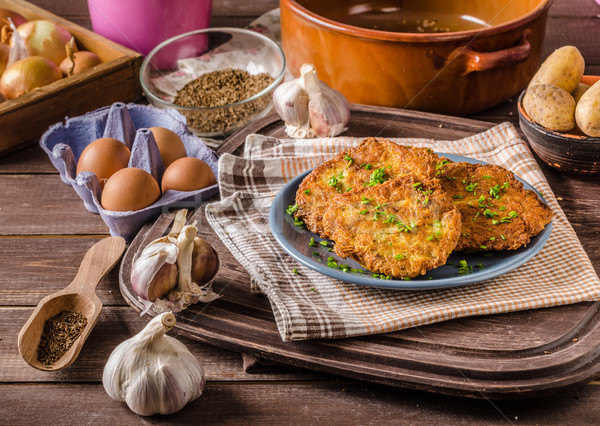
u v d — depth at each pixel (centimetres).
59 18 124
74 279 91
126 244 99
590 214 97
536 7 107
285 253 92
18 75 112
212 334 86
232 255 93
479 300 88
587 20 129
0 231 100
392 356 84
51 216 102
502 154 102
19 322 90
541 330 86
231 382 86
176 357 82
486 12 120
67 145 102
